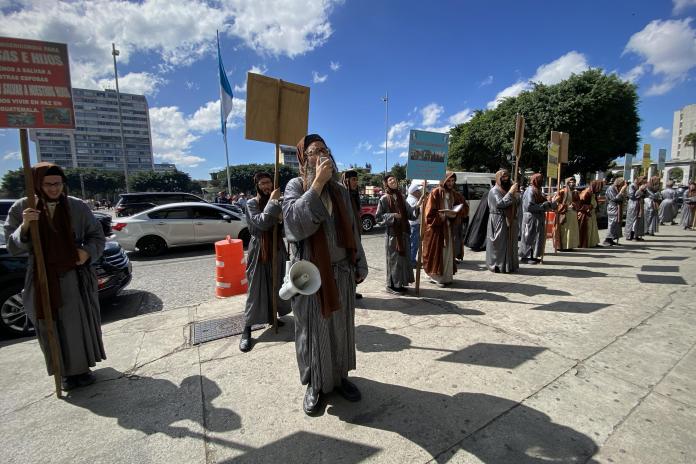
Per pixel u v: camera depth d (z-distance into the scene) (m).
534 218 6.42
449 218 5.00
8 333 3.98
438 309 4.11
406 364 2.82
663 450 1.86
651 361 2.79
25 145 2.27
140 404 2.39
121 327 3.75
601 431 2.02
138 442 2.03
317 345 2.17
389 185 4.75
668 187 13.38
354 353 2.38
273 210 3.21
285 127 3.43
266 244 3.36
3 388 2.65
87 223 2.63
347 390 2.37
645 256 6.96
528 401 2.31
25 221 2.27
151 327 3.72
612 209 8.45
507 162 26.88
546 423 2.09
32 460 1.90
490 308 4.10
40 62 2.32
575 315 3.80
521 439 1.97
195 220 9.30
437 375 2.65
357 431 2.06
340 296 2.25
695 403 2.25
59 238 2.43
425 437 2.00
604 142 20.62
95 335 2.67
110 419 2.24
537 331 3.41
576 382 2.51
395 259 4.71
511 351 3.00
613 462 1.79
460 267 6.47
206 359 3.00
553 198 7.71
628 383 2.49
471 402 2.31
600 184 8.43
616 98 20.09
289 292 2.00
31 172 2.30
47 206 2.42
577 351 2.98
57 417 2.28
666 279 5.14
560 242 7.82
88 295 2.62
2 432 2.14
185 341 3.38
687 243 8.61
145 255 8.88
